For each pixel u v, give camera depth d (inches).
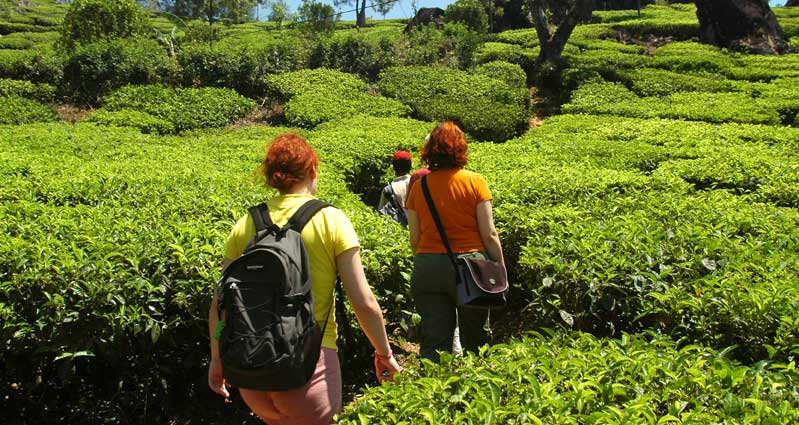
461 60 1025.5
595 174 346.9
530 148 482.0
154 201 292.0
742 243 224.7
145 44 909.8
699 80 842.8
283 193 129.7
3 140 495.5
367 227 240.1
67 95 858.8
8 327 169.6
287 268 114.8
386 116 748.0
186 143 550.3
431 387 121.3
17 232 221.5
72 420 189.0
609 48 1167.0
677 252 201.5
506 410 112.6
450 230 180.2
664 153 442.6
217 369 130.0
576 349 137.0
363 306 124.8
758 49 1090.7
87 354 171.8
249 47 926.4
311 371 118.6
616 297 188.5
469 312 186.5
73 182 321.4
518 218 259.0
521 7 1535.4
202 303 185.3
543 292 203.2
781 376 120.0
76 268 181.8
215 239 212.4
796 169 355.9
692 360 130.3
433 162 183.2
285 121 805.2
